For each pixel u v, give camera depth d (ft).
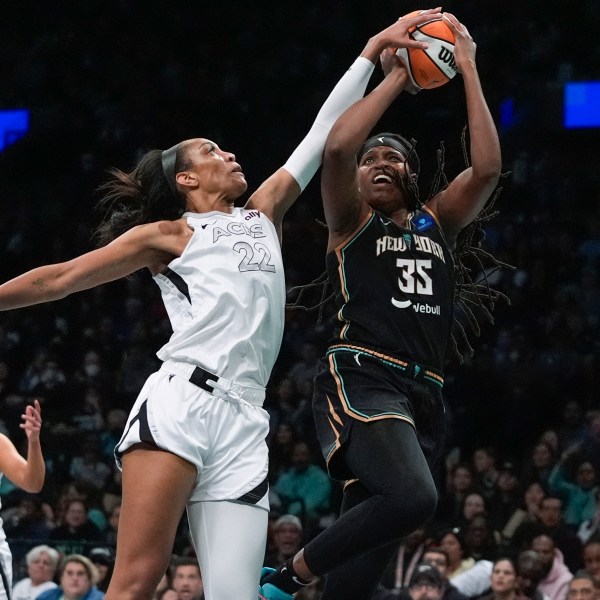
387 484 14.76
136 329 51.72
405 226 16.58
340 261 16.24
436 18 16.83
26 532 34.83
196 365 14.74
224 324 14.85
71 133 66.33
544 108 62.39
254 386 15.10
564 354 48.01
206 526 14.58
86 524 34.81
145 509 14.15
